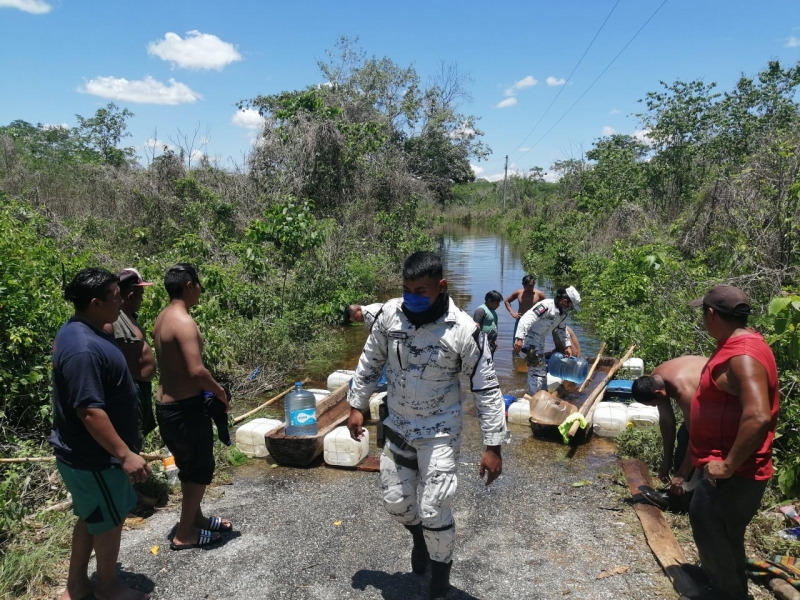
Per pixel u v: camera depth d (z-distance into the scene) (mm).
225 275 9859
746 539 3939
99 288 3061
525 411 6480
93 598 3275
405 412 3199
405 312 3154
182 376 3736
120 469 3154
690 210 13492
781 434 4762
